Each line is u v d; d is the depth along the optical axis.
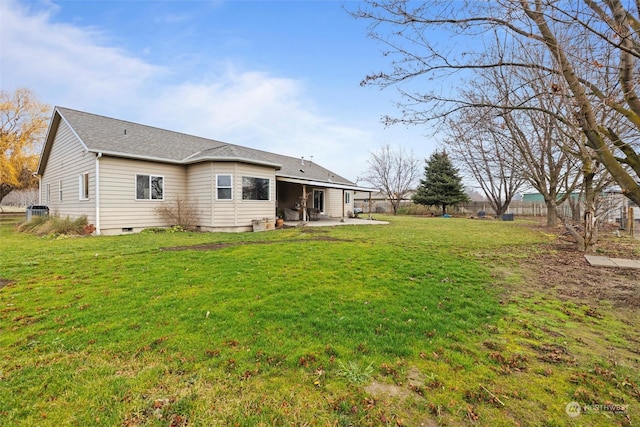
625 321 3.76
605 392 2.39
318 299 4.37
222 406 2.22
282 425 2.05
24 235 11.56
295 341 3.16
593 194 9.34
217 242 9.54
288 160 22.78
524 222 20.53
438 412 2.17
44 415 2.13
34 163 23.38
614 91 3.26
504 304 4.34
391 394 2.36
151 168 12.83
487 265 6.73
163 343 3.14
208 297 4.43
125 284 5.07
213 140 18.30
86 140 11.49
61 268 6.09
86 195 12.17
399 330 3.46
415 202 32.41
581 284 5.35
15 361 2.81
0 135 22.45
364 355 2.91
